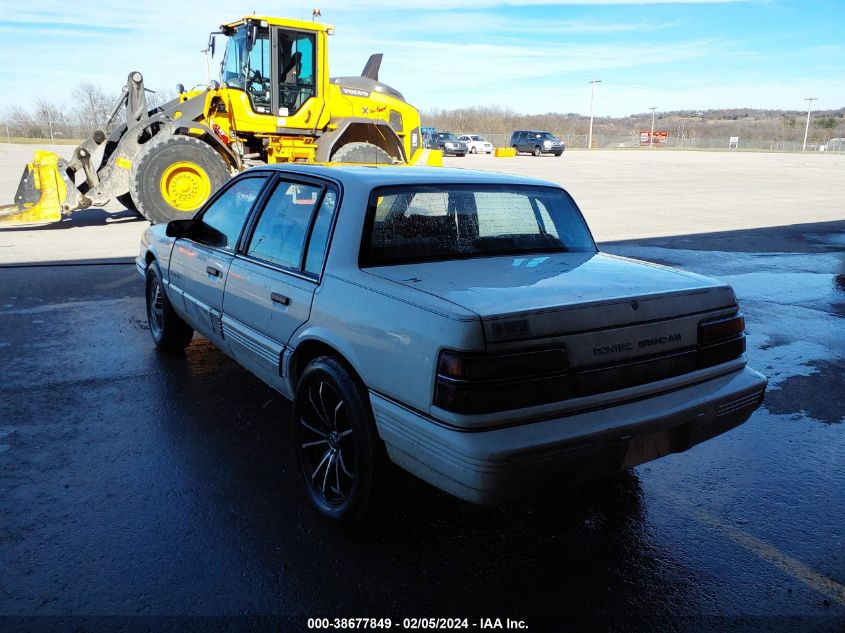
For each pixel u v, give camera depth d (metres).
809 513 3.36
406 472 3.02
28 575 2.76
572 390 2.62
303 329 3.26
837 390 5.07
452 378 2.45
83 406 4.51
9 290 7.70
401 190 3.40
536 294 2.74
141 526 3.13
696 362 2.99
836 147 83.94
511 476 2.44
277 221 3.79
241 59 12.34
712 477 3.73
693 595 2.72
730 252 10.89
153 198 11.70
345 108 13.37
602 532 3.17
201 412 4.44
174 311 5.29
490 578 2.81
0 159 30.30
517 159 43.03
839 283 8.78
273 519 3.21
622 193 20.89
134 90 12.71
